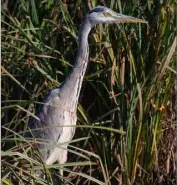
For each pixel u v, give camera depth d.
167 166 12.17
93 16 11.48
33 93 12.50
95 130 12.18
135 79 11.66
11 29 13.16
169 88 11.84
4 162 8.59
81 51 11.49
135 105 11.62
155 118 11.85
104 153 11.98
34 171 9.10
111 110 11.62
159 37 11.80
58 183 9.86
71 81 11.47
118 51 11.88
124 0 12.30
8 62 12.79
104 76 12.12
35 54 12.34
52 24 12.70
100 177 12.16
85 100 12.59
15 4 13.35
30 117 12.41
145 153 11.99
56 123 11.42
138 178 12.01
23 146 8.97
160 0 11.88
